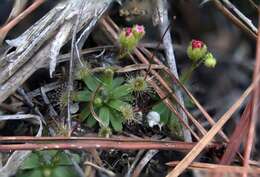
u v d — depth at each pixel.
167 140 0.19
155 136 0.20
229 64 0.22
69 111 0.19
